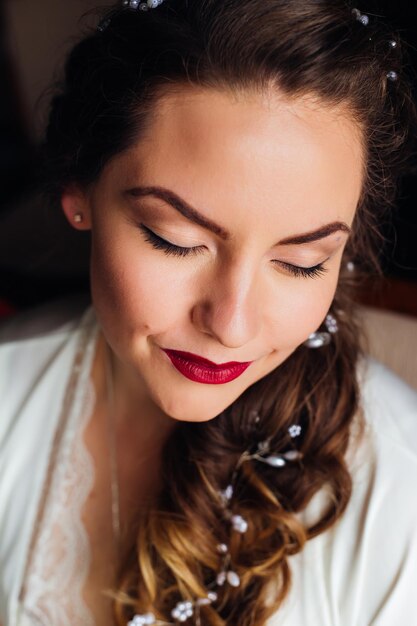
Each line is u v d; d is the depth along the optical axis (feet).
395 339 2.39
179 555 1.94
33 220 3.57
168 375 1.67
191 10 1.49
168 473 2.00
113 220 1.58
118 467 2.11
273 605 1.93
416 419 2.03
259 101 1.43
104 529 2.09
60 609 2.06
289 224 1.47
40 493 2.11
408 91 1.72
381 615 1.91
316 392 1.96
